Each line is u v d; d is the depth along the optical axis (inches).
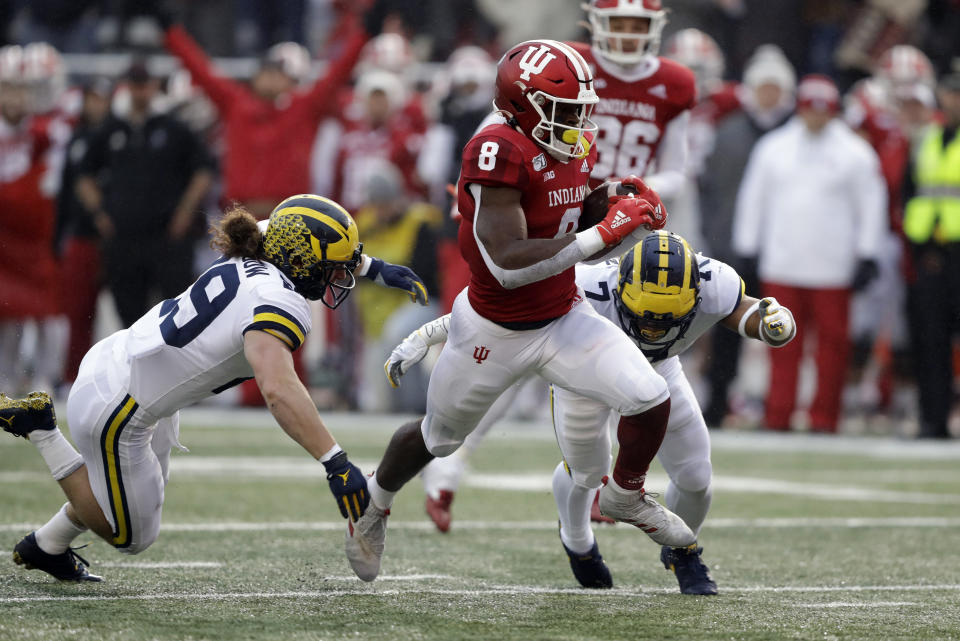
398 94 1510.8
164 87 1614.2
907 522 867.4
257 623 498.0
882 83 1569.9
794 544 772.0
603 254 572.1
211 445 1227.9
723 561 710.5
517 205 543.2
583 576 616.1
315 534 756.6
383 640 472.7
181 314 545.6
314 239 550.9
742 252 1418.6
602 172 810.2
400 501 946.7
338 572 633.6
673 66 812.0
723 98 1491.1
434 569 658.8
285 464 1104.8
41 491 890.7
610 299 598.2
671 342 589.3
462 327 568.7
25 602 530.0
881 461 1242.6
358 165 1491.1
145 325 555.8
